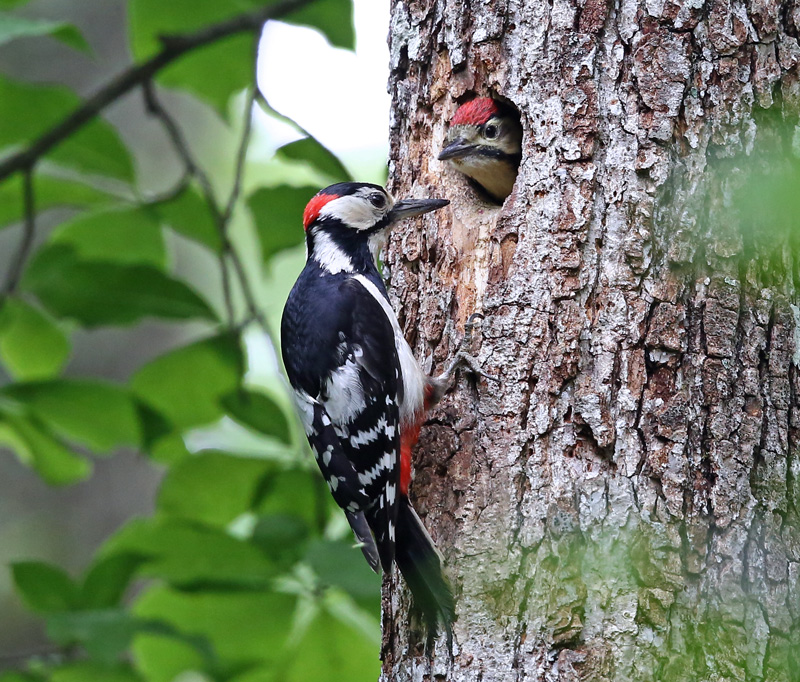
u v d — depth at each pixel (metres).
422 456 8.92
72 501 19.42
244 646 11.79
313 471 11.92
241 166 11.95
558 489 8.04
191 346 12.10
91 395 12.17
